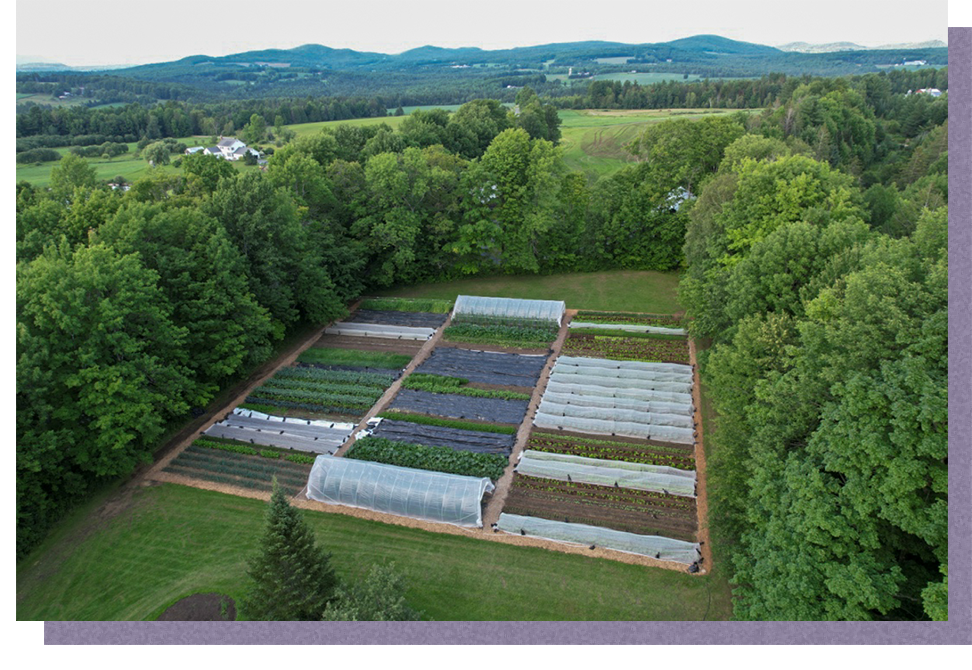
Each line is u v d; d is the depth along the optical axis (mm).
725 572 25453
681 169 61500
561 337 50688
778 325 28594
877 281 22609
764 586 21281
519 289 61156
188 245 41312
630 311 55000
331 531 30156
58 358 30438
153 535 30141
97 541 29891
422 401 41594
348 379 44562
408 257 57812
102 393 31344
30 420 29000
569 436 37312
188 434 38719
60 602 26531
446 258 63469
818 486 20578
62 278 31266
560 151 59156
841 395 21547
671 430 36438
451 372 45594
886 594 19156
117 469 32438
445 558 28203
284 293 46844
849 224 34312
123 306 33219
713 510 27000
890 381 19703
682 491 31734
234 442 37781
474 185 60469
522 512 31109
